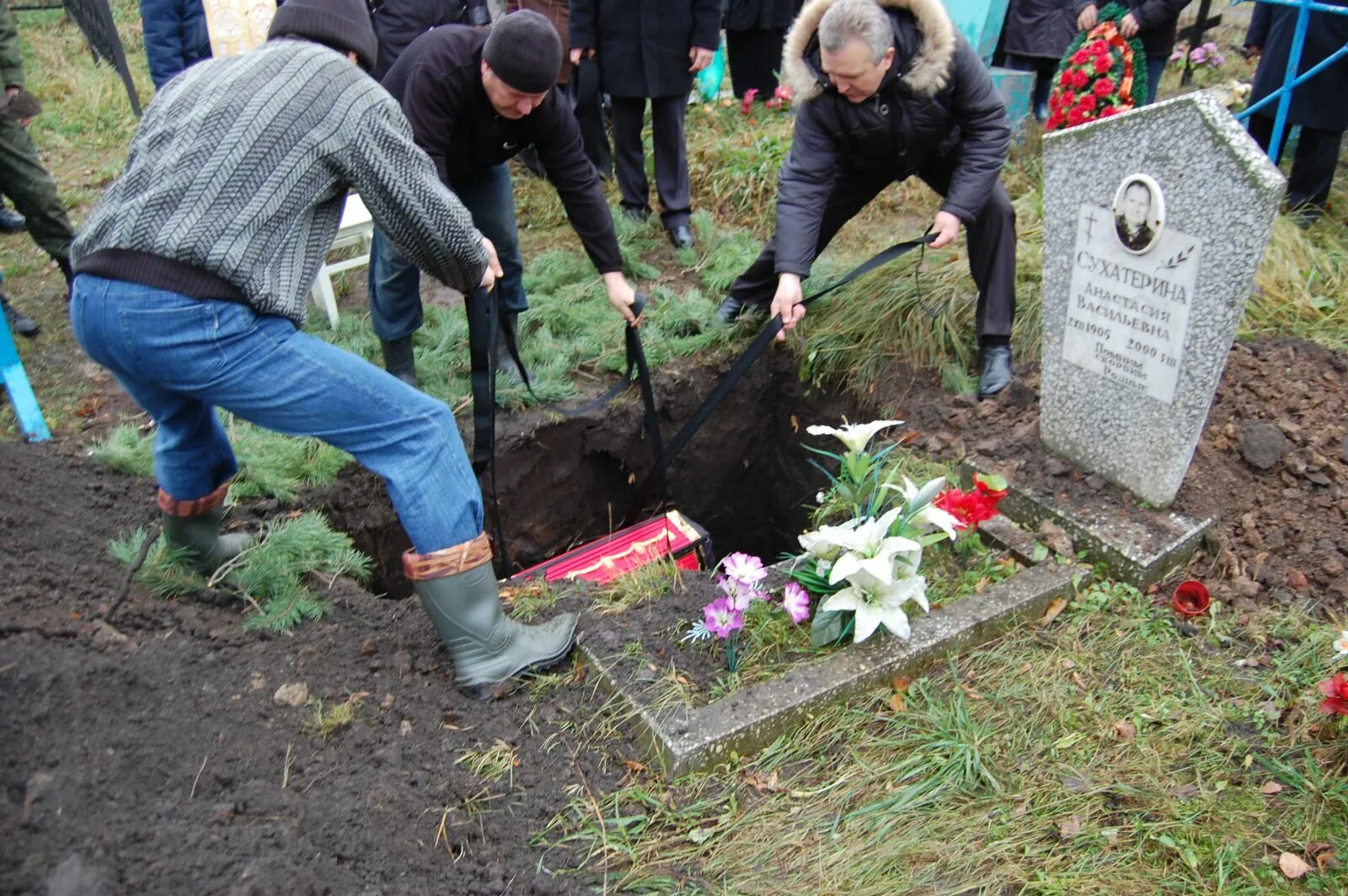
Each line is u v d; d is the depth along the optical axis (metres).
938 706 2.62
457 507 2.43
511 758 2.46
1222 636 2.83
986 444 3.65
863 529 2.68
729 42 7.07
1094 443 3.36
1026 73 6.07
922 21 3.31
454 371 4.19
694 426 3.67
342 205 2.25
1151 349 3.03
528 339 4.43
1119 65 5.36
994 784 2.39
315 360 2.19
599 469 4.36
